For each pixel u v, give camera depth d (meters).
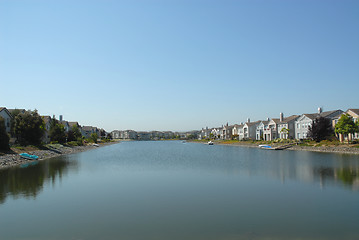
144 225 14.04
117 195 20.56
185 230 13.30
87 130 165.75
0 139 45.81
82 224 14.25
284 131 93.06
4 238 12.53
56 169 36.06
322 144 63.72
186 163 42.91
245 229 13.37
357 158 43.31
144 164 42.22
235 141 122.25
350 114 65.31
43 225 14.14
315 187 22.36
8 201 19.00
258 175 28.98
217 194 20.53
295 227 13.57
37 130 60.69
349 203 17.56
